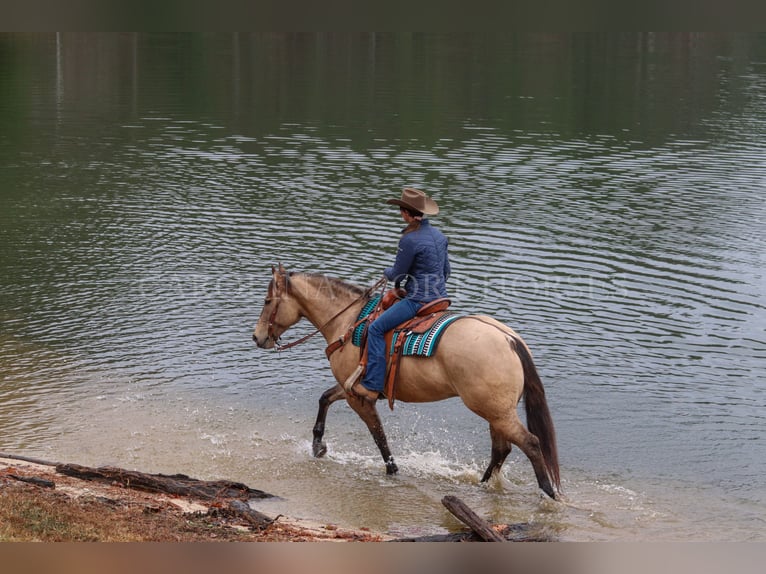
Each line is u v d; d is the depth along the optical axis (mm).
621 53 61062
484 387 9852
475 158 30062
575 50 62781
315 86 46656
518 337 10180
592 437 12016
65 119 37469
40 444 11656
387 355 10570
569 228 21984
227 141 33156
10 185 26844
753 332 15711
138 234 21922
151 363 14633
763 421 12461
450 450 11984
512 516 9961
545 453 10039
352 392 10883
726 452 11578
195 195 25594
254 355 15156
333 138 33531
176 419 12672
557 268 19062
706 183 26578
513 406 9969
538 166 28859
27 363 14398
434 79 49125
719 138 33406
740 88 45875
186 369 14469
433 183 26594
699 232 21641
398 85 46906
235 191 26000
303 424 12742
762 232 21562
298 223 22609
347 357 11125
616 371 14148
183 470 11172
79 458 11320
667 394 13336
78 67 53125
